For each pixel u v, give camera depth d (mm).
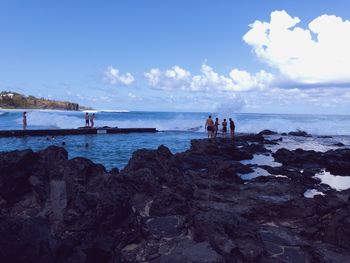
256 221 10008
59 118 52938
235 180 14992
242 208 10523
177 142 32000
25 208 8875
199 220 7820
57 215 8266
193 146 25141
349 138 39781
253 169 18453
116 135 38125
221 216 7977
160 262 6746
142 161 14078
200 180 13867
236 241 7480
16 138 31875
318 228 9094
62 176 9609
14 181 9195
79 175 9734
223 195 12180
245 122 53062
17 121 56375
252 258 6930
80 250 6293
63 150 10969
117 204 8023
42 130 34688
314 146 31188
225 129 34906
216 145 23594
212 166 18172
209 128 32062
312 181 15773
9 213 8562
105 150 24422
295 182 14969
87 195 8320
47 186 9297
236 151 22797
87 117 40531
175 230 8625
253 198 11797
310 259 7273
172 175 13039
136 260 7027
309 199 10766
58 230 7688
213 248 7207
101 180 9711
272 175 16797
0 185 8906
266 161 21891
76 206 8188
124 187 11078
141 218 9344
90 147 26141
